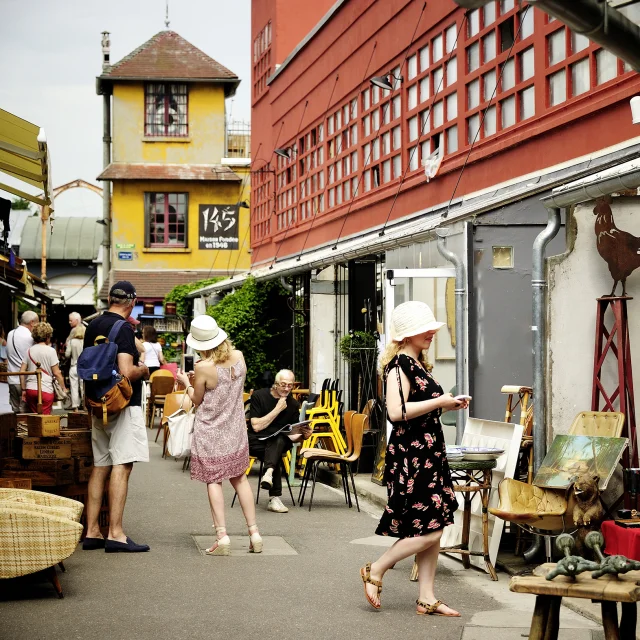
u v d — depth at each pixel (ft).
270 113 92.63
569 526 25.32
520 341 36.50
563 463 26.58
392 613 22.79
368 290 56.34
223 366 29.91
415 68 55.67
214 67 139.85
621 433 26.76
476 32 47.67
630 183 24.80
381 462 45.37
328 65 72.69
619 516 24.66
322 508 39.75
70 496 30.96
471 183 47.93
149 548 30.27
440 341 39.55
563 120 39.04
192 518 36.50
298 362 67.56
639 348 28.30
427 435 22.80
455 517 30.27
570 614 23.03
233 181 140.77
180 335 112.88
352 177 67.36
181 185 140.46
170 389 75.61
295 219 83.66
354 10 65.98
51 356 51.03
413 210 55.52
